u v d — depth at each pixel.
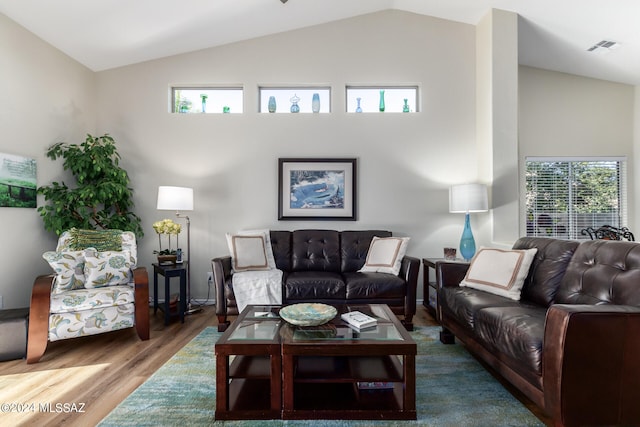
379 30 3.73
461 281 2.54
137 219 3.56
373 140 3.73
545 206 4.30
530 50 3.88
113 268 2.71
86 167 3.21
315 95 3.75
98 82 3.71
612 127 4.28
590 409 1.30
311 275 2.98
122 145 3.71
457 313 2.21
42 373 2.06
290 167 3.72
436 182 3.72
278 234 3.48
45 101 3.07
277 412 1.55
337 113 3.73
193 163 3.72
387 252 3.16
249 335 1.67
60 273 2.53
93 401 1.73
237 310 2.83
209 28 3.37
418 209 3.73
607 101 4.29
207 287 3.71
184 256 3.72
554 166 4.32
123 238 3.04
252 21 3.42
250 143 3.73
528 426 1.51
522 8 3.24
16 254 2.80
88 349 2.44
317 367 1.72
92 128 3.66
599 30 3.25
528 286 2.21
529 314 1.75
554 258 2.12
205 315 3.29
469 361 2.21
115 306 2.52
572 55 3.82
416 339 2.63
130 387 1.88
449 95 3.72
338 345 1.54
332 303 2.83
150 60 3.72
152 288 3.72
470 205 3.13
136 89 3.71
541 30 3.48
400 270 3.04
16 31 2.78
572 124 4.28
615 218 4.28
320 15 3.57
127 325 2.55
